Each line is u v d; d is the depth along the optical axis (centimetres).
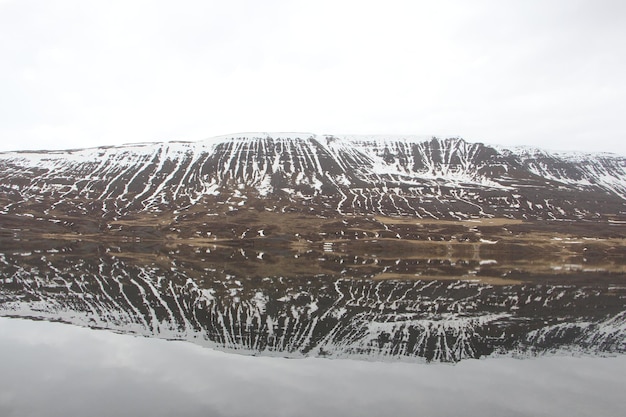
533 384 2798
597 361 3275
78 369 2897
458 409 2436
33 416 2281
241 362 3092
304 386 2703
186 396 2531
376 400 2528
